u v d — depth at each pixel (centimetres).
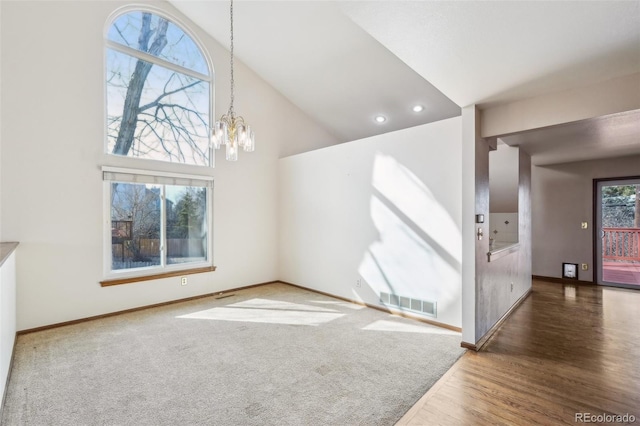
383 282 417
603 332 331
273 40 477
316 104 600
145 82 437
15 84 332
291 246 566
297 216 552
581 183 564
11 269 286
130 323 369
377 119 592
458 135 340
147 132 436
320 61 488
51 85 353
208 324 366
